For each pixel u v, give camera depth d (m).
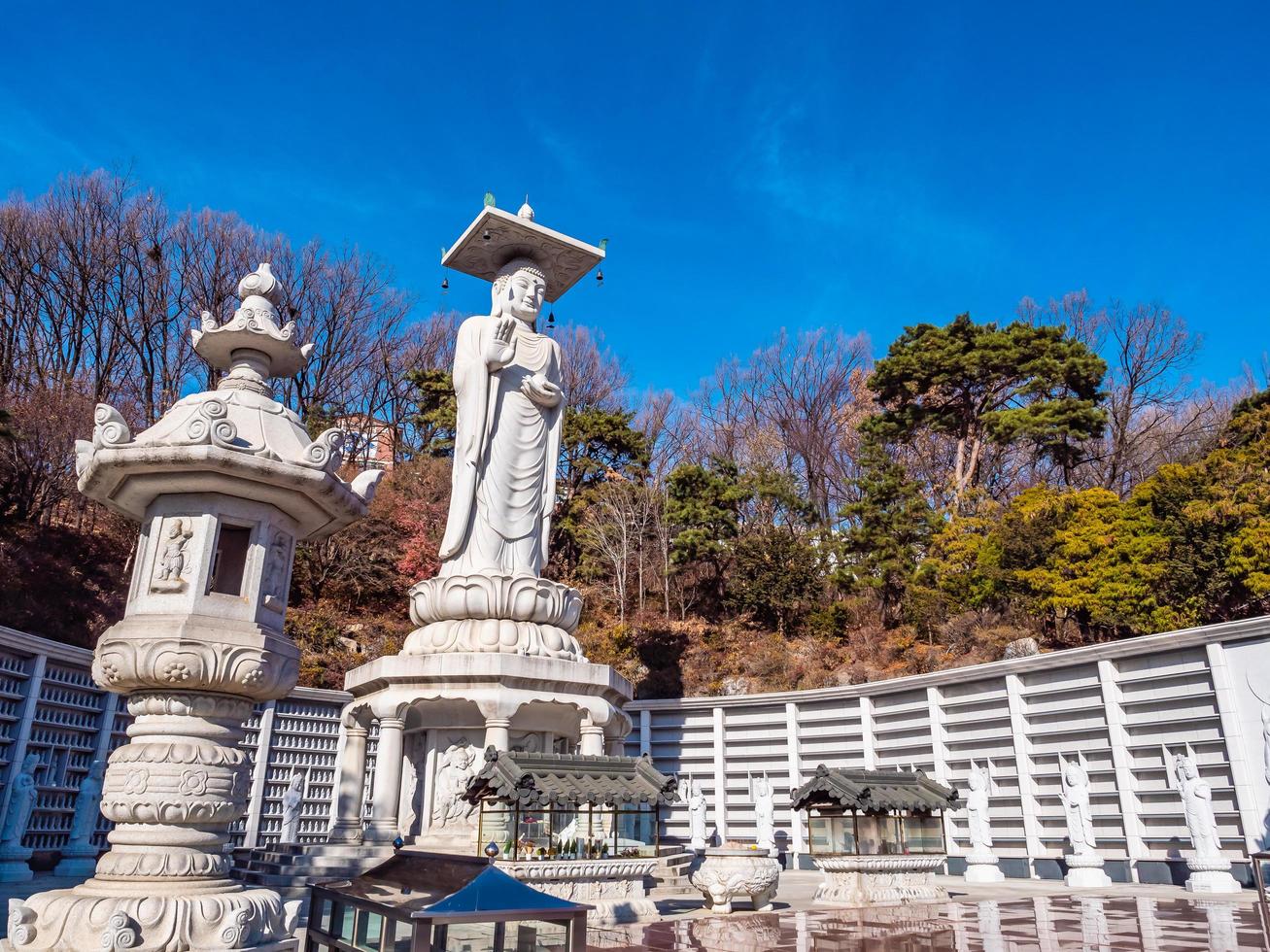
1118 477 42.59
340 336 45.84
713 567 39.78
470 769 16.88
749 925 13.05
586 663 17.17
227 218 44.50
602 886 13.16
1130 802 20.73
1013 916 13.92
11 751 17.89
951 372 40.34
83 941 6.19
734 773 29.27
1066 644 29.05
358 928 6.36
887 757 26.88
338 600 34.16
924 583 33.94
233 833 22.14
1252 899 16.23
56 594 26.62
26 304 38.56
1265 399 31.36
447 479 39.53
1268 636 18.88
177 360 41.34
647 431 51.28
